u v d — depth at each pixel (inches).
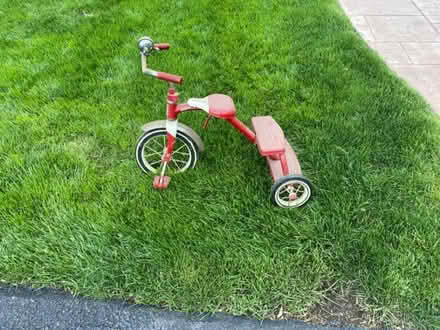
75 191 94.2
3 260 81.4
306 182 86.3
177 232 85.7
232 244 83.0
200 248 82.4
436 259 79.4
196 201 91.9
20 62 142.0
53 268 80.1
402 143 105.1
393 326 71.3
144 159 97.7
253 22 161.6
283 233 85.3
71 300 76.6
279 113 117.2
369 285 76.5
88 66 138.6
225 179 96.3
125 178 98.3
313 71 132.6
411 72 137.3
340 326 71.6
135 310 74.9
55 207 90.3
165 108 119.0
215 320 73.2
